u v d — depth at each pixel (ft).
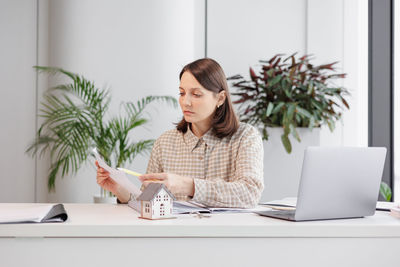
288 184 9.62
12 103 10.96
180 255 3.34
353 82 10.91
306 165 3.57
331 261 3.42
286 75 9.70
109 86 10.31
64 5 10.51
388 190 9.54
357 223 3.57
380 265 3.44
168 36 10.41
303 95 9.71
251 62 11.34
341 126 10.88
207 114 5.29
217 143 5.55
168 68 10.41
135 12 10.33
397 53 10.41
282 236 3.38
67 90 9.98
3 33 10.96
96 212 4.15
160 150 5.91
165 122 10.39
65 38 10.46
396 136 10.39
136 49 10.33
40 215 3.43
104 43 10.34
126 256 3.32
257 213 4.09
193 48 10.85
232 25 11.39
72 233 3.28
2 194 10.80
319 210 3.72
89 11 10.37
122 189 5.16
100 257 3.31
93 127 10.08
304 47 11.29
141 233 3.30
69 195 10.34
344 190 3.77
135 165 10.36
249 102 10.93
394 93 10.48
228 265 3.36
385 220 3.80
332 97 10.85
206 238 3.35
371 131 10.66
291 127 9.25
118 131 9.73
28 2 10.93
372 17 10.60
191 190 4.50
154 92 10.35
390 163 10.50
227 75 11.36
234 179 5.20
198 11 11.41
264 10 11.37
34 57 10.85
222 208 4.40
